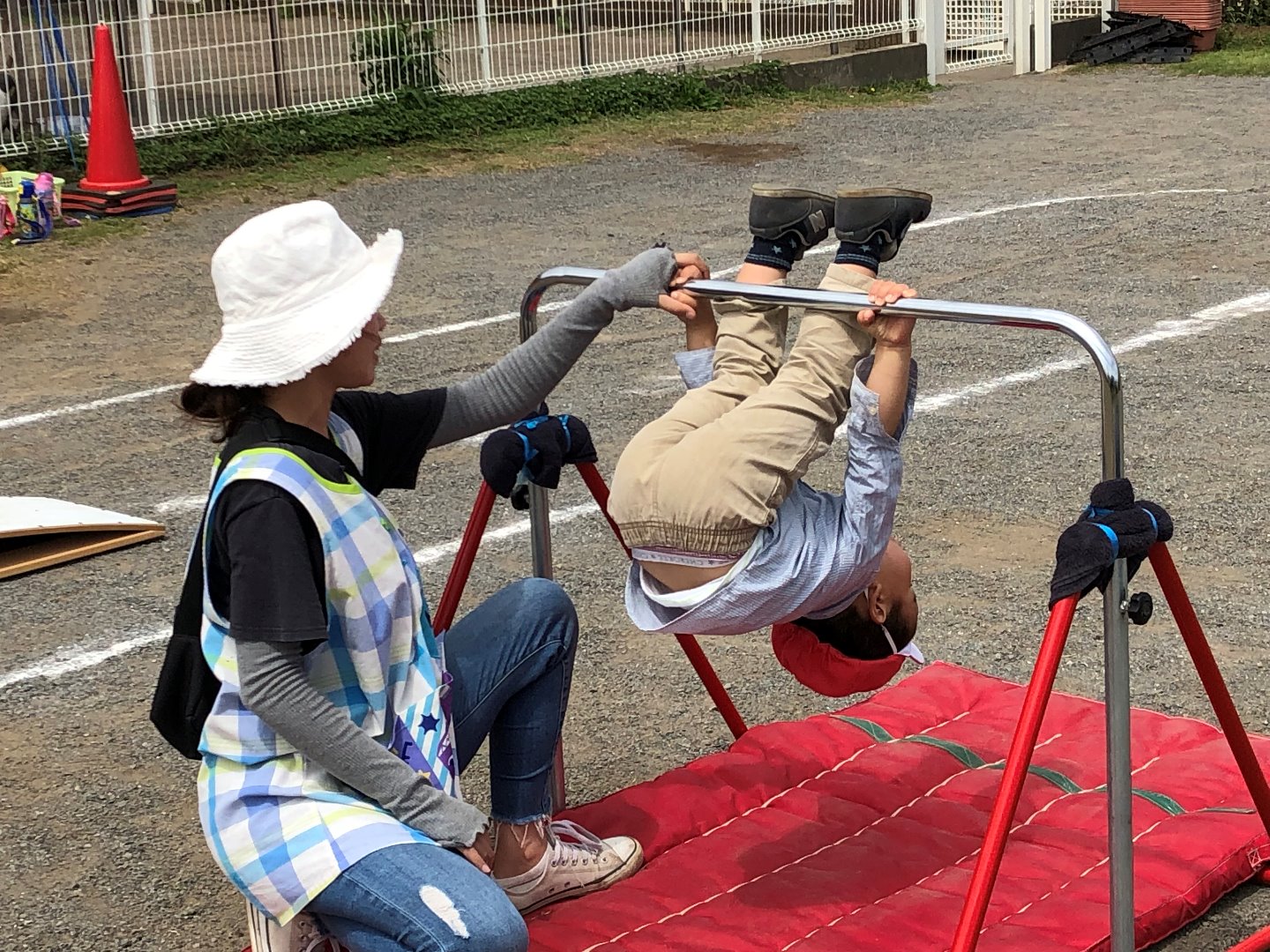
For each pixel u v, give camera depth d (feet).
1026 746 8.71
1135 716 13.29
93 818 13.00
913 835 11.58
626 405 23.48
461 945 7.93
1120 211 35.96
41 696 15.21
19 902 11.82
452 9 55.26
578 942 10.31
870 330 9.50
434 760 8.59
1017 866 11.05
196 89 51.72
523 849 10.59
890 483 9.70
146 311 30.55
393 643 8.54
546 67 58.03
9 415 24.41
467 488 20.66
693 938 10.30
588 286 10.69
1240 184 38.47
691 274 10.14
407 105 51.42
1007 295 28.84
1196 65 62.44
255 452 8.11
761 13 61.21
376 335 8.61
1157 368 24.12
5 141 44.55
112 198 38.45
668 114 54.08
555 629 10.18
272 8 50.47
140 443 22.99
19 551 18.67
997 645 15.37
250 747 8.30
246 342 8.22
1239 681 14.38
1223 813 11.64
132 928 11.44
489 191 41.73
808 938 10.32
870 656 11.08
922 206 9.77
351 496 8.29
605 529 19.11
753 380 10.19
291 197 41.39
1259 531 17.84
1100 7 68.80
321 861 8.11
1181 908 10.54
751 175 43.04
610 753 13.71
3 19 48.98
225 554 8.06
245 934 11.32
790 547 9.77
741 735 13.23
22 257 34.99
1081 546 8.66
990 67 65.82
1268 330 25.93
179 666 8.40
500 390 10.10
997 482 19.71
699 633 10.26
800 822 11.92
